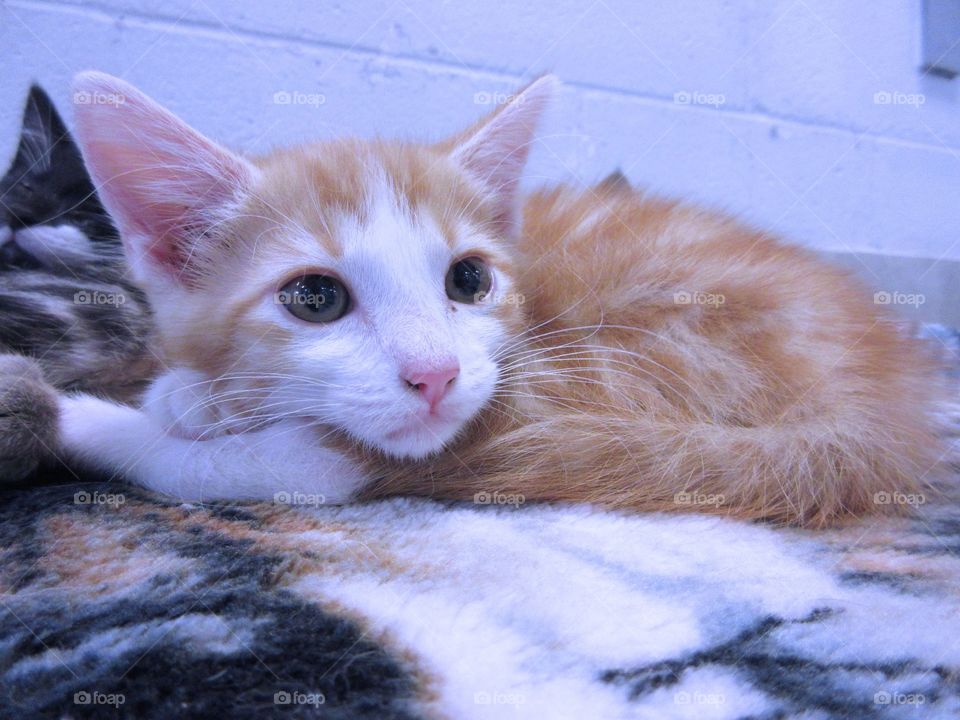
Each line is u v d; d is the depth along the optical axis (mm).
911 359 242
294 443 204
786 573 175
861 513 205
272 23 306
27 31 282
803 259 250
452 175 222
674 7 372
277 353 199
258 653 149
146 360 247
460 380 200
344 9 315
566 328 225
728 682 147
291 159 218
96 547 178
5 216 254
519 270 230
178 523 189
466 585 166
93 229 260
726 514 199
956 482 223
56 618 156
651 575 173
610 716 140
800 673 150
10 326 244
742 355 218
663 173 382
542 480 203
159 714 140
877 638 157
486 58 338
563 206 260
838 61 418
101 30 289
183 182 207
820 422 211
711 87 388
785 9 398
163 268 211
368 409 195
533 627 156
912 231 452
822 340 222
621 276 226
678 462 204
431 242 208
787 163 415
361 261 200
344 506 201
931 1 430
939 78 445
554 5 346
